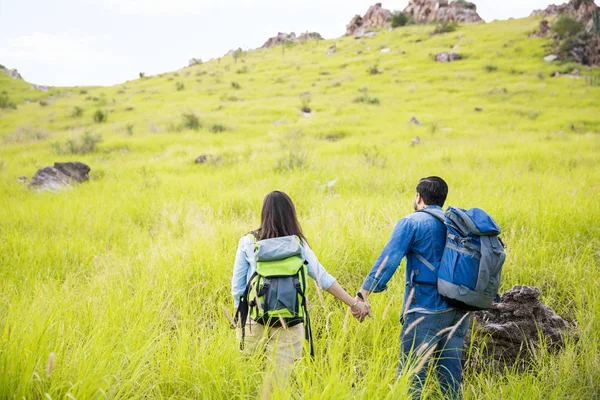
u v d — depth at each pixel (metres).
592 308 4.28
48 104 51.28
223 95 45.72
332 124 27.03
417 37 76.50
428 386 3.17
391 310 4.18
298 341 3.10
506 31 68.81
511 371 3.68
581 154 14.64
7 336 2.73
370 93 42.72
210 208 8.34
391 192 10.11
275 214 3.12
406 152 16.50
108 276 5.09
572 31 55.41
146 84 64.69
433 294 3.05
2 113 45.62
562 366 3.54
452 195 8.66
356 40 87.56
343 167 13.23
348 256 5.57
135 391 2.88
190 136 23.86
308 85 50.69
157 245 6.13
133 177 13.94
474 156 14.59
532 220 6.61
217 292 4.80
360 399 2.58
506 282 5.09
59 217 8.56
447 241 3.01
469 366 3.82
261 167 13.92
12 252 6.37
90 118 38.50
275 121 30.12
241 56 90.94
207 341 3.35
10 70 87.31
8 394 2.49
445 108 34.03
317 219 6.93
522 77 46.09
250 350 3.17
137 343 3.25
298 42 103.44
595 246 6.05
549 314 4.10
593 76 43.28
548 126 25.31
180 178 13.02
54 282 5.20
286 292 2.88
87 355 2.85
